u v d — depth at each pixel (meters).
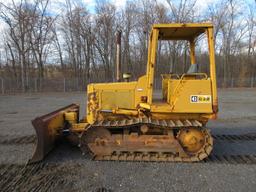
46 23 35.97
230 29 42.19
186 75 5.97
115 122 6.02
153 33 5.94
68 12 37.59
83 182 4.82
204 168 5.51
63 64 39.09
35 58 35.75
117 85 6.43
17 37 33.94
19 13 33.34
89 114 6.70
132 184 4.74
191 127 5.76
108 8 37.16
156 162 5.82
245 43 44.00
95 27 37.50
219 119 11.50
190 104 5.81
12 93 28.39
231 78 40.41
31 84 31.95
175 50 27.48
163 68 25.14
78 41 38.09
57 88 32.06
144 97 6.18
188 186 4.66
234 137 8.30
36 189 4.55
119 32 6.97
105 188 4.58
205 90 5.78
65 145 7.02
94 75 38.38
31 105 16.97
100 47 37.75
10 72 38.38
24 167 5.57
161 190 4.50
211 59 5.79
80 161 5.91
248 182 4.84
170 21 34.12
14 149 6.89
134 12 35.75
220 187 4.62
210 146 5.80
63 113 7.19
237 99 20.92
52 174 5.20
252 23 43.38
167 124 5.72
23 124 10.37
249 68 43.88
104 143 5.90
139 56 35.53
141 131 5.88
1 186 4.68
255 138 8.18
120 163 5.77
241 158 6.21
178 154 5.87
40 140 5.81
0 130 9.20
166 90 6.39
